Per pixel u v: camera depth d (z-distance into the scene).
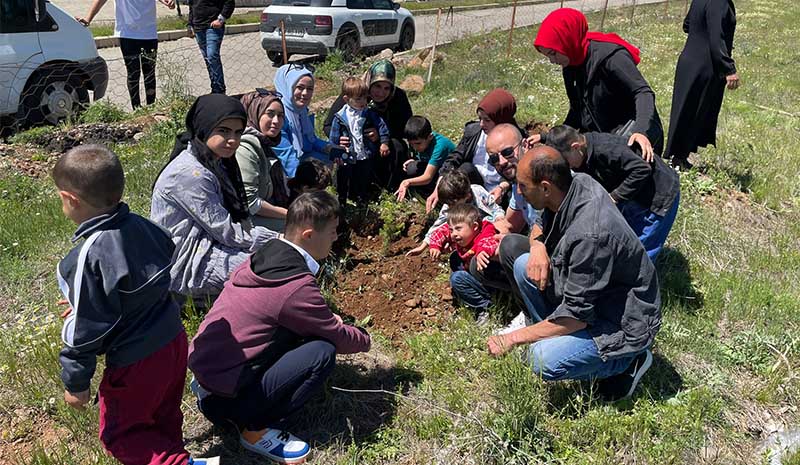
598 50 4.57
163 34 16.06
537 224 3.88
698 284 4.61
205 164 3.69
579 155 3.86
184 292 3.84
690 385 3.59
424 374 3.63
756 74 11.68
